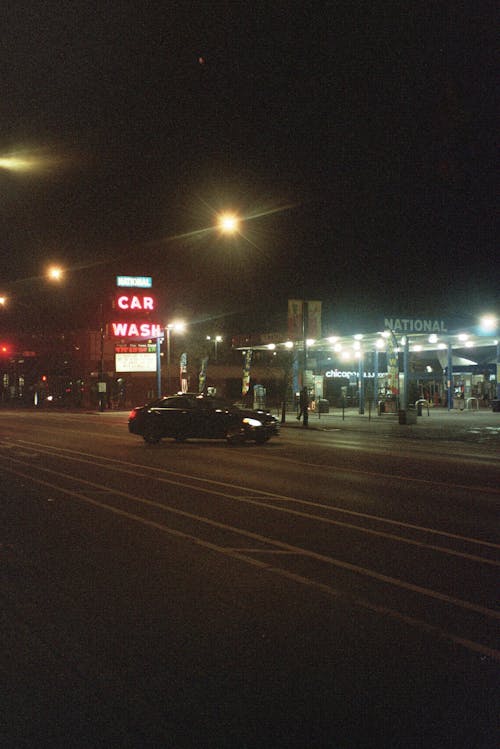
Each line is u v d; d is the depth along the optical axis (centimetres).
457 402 6216
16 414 5900
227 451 2462
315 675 556
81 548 988
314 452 2433
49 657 591
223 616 698
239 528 1125
